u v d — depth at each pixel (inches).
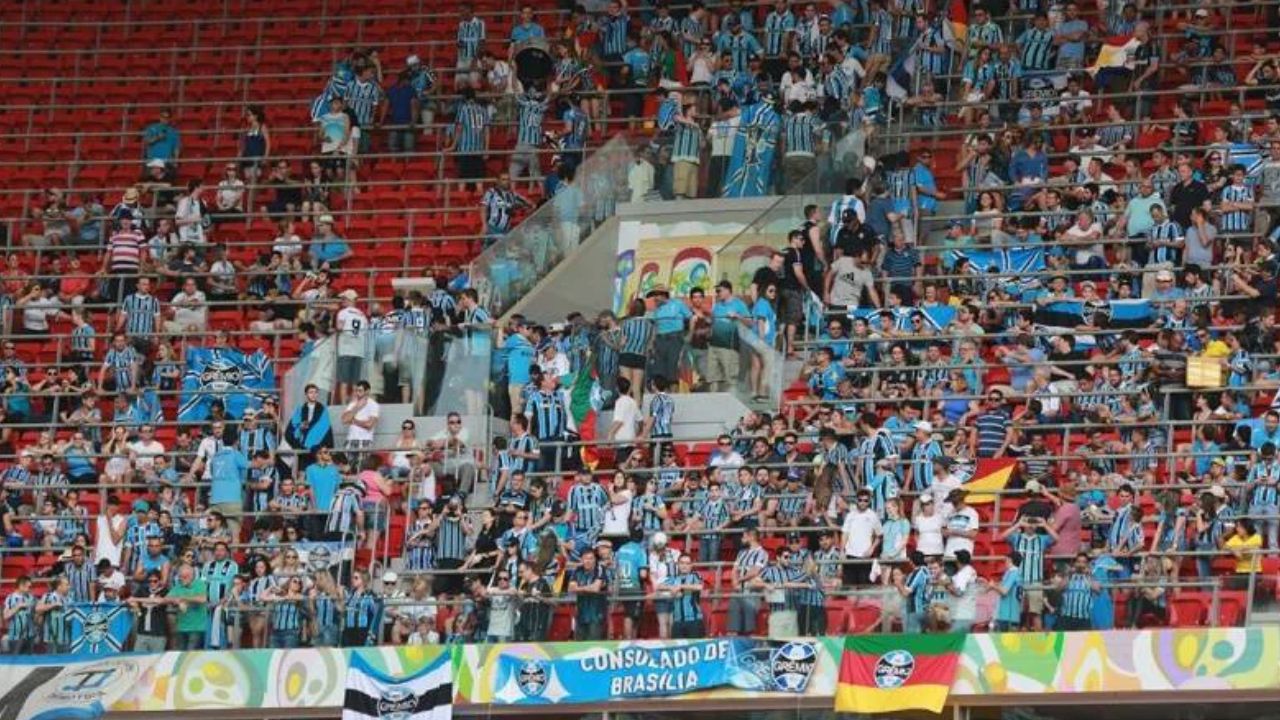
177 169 3435.0
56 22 3715.6
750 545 2452.0
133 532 2669.8
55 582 2596.0
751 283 2851.9
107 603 2544.3
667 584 2439.7
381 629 2493.8
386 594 2512.3
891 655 2358.5
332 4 3673.7
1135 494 2460.6
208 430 2878.9
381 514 2642.7
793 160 2950.3
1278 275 2736.2
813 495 2512.3
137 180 3449.8
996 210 2962.6
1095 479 2479.1
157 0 3722.9
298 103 3531.0
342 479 2669.8
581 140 3299.7
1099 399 2620.6
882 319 2780.5
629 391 2743.6
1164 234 2829.7
